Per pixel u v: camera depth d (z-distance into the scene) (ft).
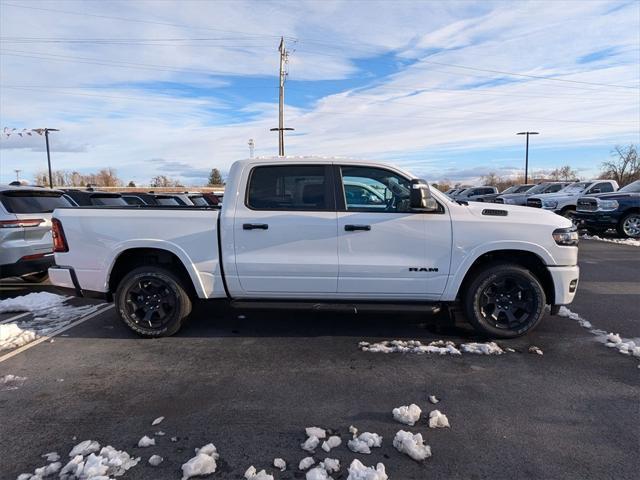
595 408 10.76
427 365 13.32
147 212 15.24
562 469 8.50
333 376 12.60
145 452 9.12
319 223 14.69
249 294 15.42
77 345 15.21
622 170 174.40
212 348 14.83
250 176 15.12
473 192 105.29
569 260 14.82
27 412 10.74
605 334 15.89
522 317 15.06
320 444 9.38
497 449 9.13
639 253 35.78
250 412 10.67
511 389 11.76
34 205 23.03
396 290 14.97
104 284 15.61
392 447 9.25
